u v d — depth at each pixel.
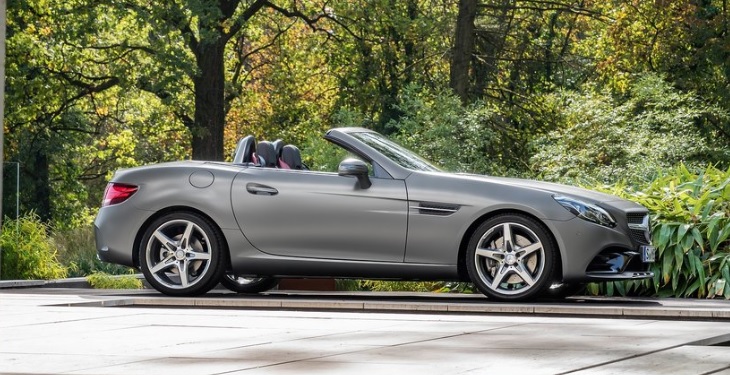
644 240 9.43
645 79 22.48
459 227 9.19
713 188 11.36
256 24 36.75
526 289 9.12
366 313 7.92
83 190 38.69
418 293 10.98
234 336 6.27
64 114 34.00
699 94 30.34
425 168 9.70
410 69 33.69
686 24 30.36
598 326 6.81
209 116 31.16
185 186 9.74
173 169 9.86
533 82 32.09
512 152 29.64
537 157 21.12
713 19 30.00
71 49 32.94
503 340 6.00
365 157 9.52
